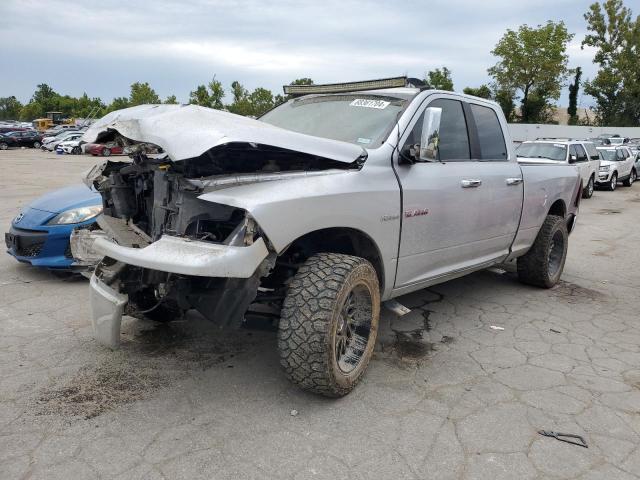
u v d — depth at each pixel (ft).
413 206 12.62
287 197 9.91
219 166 10.97
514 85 169.99
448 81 150.00
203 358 12.86
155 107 11.58
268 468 8.84
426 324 15.94
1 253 22.50
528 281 20.18
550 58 163.02
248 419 10.29
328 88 15.55
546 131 156.76
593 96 207.31
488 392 11.76
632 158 75.61
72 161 96.68
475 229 15.15
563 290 20.43
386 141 12.52
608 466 9.27
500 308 17.75
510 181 16.47
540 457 9.46
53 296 17.12
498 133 16.98
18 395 10.89
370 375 12.39
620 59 195.42
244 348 13.50
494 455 9.47
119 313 10.75
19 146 146.10
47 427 9.77
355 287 11.02
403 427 10.24
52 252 18.04
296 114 14.96
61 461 8.82
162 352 13.12
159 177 11.10
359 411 10.75
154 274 10.31
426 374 12.55
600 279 22.56
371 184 11.60
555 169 19.85
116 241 11.98
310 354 10.18
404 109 13.30
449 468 9.06
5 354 12.79
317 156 10.88
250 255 9.46
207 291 10.19
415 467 9.04
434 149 12.68
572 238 32.86
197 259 9.24
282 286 11.87
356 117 13.66
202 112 10.89
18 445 9.21
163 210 11.04
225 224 10.32
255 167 11.39
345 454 9.31
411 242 12.85
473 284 20.58
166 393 11.16
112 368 12.19
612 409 11.20
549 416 10.84
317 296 10.23
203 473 8.65
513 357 13.73
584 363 13.51
